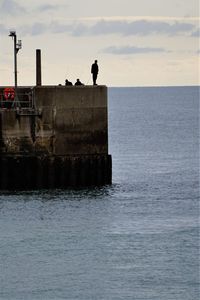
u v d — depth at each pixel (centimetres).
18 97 7981
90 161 8031
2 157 7862
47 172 7919
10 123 7881
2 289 5734
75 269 6034
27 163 7875
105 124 8075
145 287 5778
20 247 6412
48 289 5738
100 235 6706
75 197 7738
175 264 6138
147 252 6353
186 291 5731
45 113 7931
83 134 8019
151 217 7250
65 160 7956
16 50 7988
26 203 7488
